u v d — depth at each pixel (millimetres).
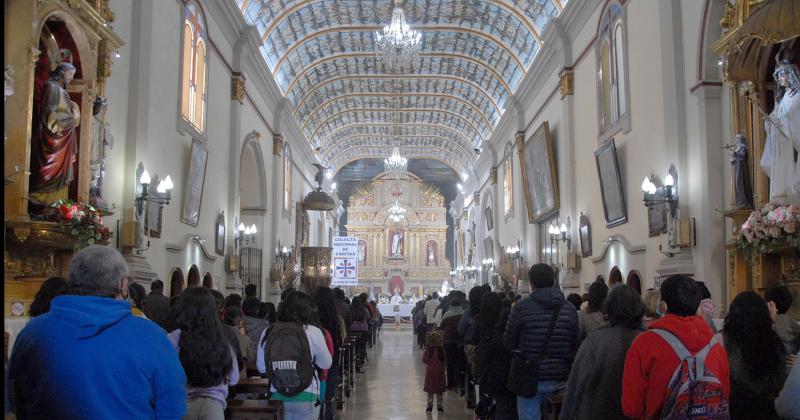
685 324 3314
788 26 6863
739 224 8188
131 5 9727
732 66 8039
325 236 39219
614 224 12586
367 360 16922
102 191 8531
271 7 18062
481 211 32219
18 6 6539
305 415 5164
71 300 2621
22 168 6445
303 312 5176
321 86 26000
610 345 3822
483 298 6484
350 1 19500
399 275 44406
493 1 18750
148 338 2672
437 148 38219
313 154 30844
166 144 11070
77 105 7504
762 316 3709
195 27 12906
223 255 15219
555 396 4984
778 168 7133
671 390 3215
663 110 10195
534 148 17984
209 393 3748
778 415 3557
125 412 2557
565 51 15844
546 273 5164
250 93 18078
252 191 20000
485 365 6227
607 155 12461
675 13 9805
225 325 4738
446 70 25500
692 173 9336
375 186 45594
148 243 9664
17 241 6582
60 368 2498
